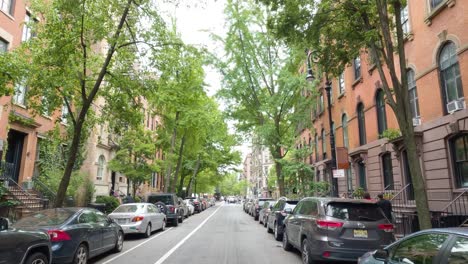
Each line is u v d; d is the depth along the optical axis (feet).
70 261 26.40
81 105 47.26
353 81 70.95
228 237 48.49
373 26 33.88
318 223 26.91
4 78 30.30
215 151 141.38
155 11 42.96
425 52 47.52
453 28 42.11
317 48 39.65
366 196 39.45
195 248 38.34
